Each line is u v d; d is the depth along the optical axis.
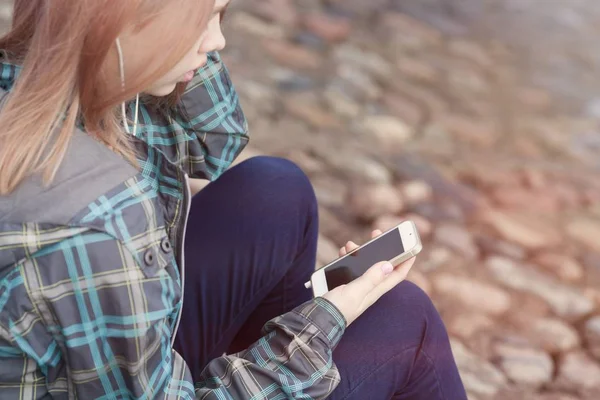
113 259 1.05
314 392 1.22
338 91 3.42
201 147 1.49
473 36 4.15
